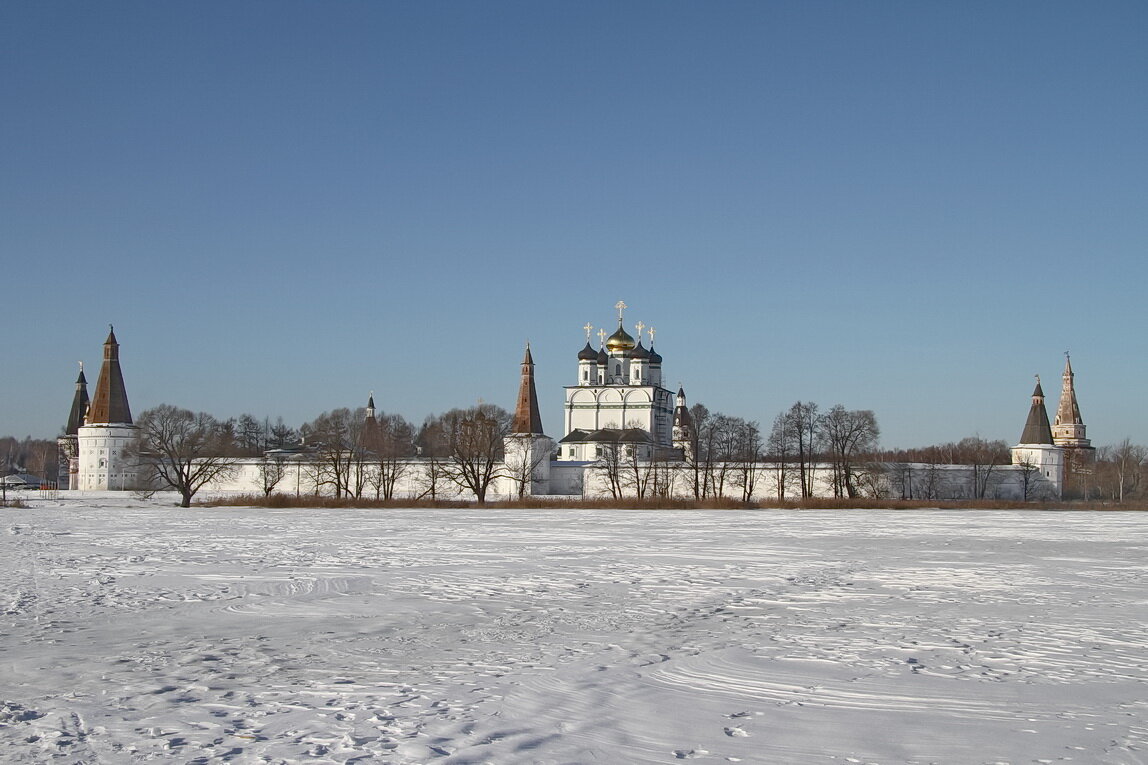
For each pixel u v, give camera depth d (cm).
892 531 7456
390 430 18812
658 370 19750
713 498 13488
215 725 1852
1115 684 2200
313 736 1781
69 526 8138
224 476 16212
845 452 15500
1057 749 1719
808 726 1861
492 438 14050
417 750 1698
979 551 5628
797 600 3559
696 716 1928
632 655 2514
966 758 1670
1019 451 16575
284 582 4053
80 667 2366
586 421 18625
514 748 1716
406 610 3303
